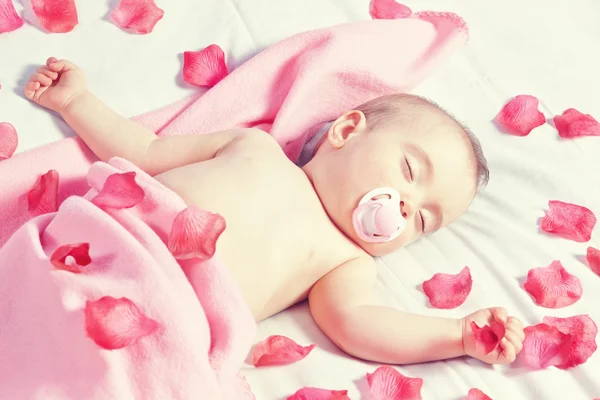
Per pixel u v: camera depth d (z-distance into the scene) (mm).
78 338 1028
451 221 1473
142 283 1060
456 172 1419
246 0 1724
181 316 1055
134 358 1041
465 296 1397
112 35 1579
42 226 1174
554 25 1940
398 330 1280
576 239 1544
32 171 1372
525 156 1680
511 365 1300
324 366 1260
